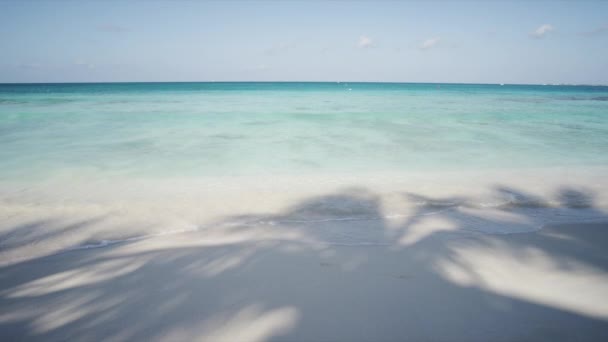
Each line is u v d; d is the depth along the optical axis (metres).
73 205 5.26
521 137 12.52
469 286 2.83
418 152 9.87
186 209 5.09
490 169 7.86
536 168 7.96
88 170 7.70
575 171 7.63
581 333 2.22
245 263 3.27
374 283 2.86
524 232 4.16
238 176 7.21
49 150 9.84
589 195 5.80
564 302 2.60
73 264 3.31
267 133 13.14
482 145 10.95
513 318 2.38
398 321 2.33
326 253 3.50
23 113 18.50
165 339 2.15
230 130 13.81
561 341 2.14
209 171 7.66
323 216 4.80
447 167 8.09
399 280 2.92
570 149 10.35
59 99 31.59
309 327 2.26
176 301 2.58
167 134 12.74
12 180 6.83
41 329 2.27
